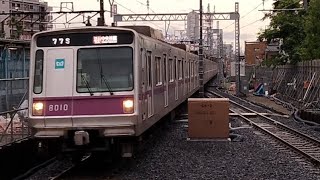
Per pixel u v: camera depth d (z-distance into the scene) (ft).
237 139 54.34
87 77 36.01
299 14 141.90
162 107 50.42
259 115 84.02
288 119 80.59
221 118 54.08
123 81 35.81
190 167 38.40
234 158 42.65
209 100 54.24
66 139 36.04
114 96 35.50
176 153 45.14
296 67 127.95
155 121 45.42
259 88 154.51
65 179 34.42
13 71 66.90
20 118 41.88
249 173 36.09
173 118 69.36
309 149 47.73
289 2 140.97
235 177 34.71
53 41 36.50
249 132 61.82
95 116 35.27
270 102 125.49
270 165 39.27
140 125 36.52
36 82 36.35
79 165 39.99
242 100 130.00
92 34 36.29
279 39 148.36
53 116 35.65
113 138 36.09
